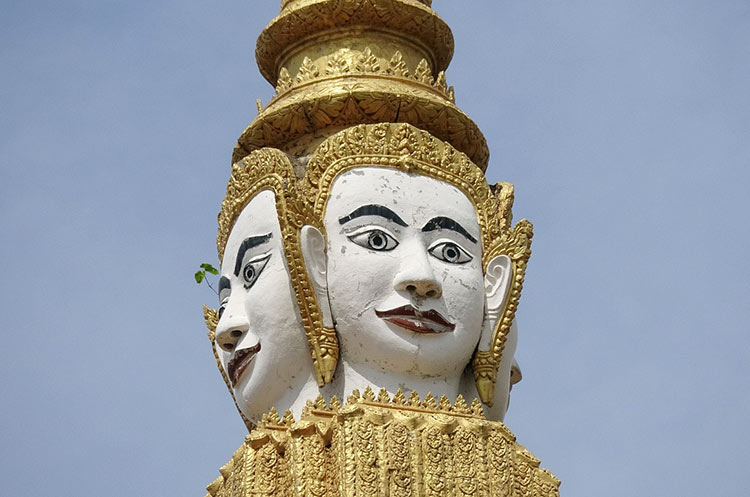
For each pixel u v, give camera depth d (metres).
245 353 16.58
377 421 15.66
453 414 16.03
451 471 15.69
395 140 16.73
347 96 16.94
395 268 16.30
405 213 16.50
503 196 17.25
